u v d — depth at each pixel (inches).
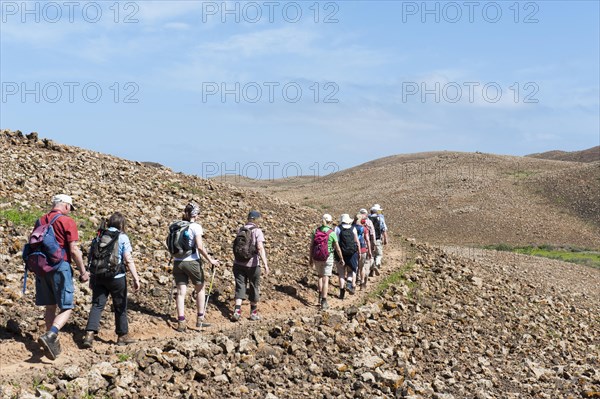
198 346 358.0
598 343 666.2
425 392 378.0
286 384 346.3
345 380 371.2
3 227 481.4
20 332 338.3
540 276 1050.1
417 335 500.1
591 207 3125.0
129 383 303.4
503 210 3171.8
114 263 348.8
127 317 392.2
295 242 714.8
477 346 526.9
